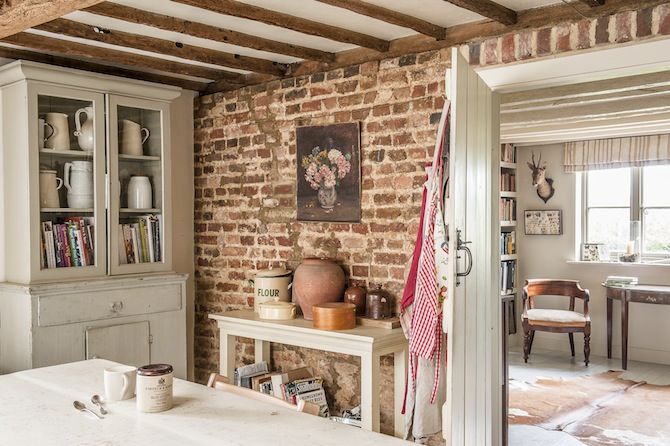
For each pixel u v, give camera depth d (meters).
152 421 1.72
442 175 3.11
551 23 2.95
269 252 4.17
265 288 3.83
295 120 4.00
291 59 3.91
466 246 2.79
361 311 3.54
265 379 3.69
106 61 4.01
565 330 6.12
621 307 6.13
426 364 3.11
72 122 3.61
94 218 3.68
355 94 3.70
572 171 6.66
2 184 3.62
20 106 3.44
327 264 3.62
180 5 2.92
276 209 4.12
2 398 1.94
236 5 2.78
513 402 4.85
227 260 4.42
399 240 3.51
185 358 4.08
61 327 3.44
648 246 6.54
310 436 1.61
